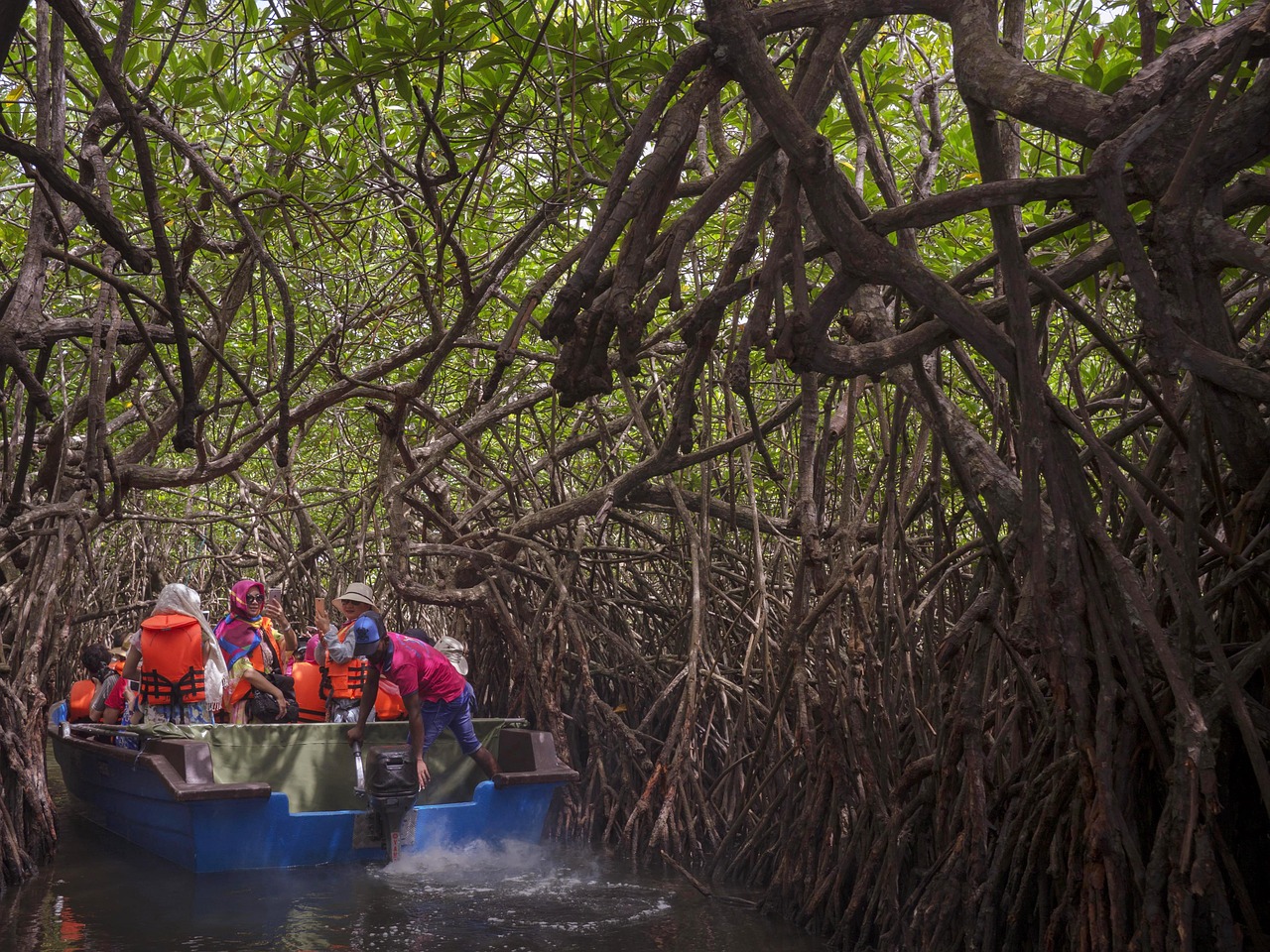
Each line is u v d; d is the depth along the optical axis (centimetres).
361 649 649
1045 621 324
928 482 530
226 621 814
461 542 891
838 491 787
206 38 564
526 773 692
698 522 859
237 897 579
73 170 621
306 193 603
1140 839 339
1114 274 425
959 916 419
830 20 298
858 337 427
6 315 330
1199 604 287
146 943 499
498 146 552
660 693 830
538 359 773
